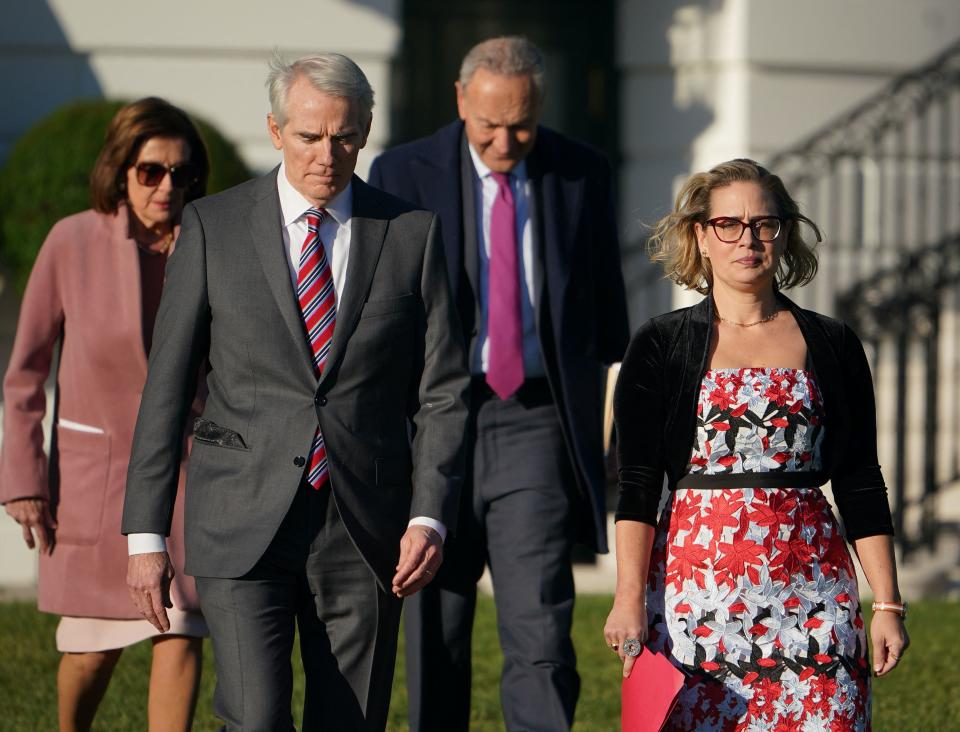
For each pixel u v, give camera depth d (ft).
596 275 57.98
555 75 122.62
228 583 42.45
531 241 56.03
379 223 44.34
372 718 43.73
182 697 51.26
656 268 113.29
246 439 42.80
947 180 113.91
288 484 42.29
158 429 42.86
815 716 40.73
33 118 101.19
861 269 111.86
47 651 73.00
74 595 52.26
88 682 53.01
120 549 52.08
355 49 103.24
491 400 55.21
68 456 52.80
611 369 57.41
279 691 41.96
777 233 42.14
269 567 42.75
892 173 113.19
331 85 42.24
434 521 43.29
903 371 101.55
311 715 43.91
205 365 45.75
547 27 122.42
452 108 122.93
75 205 90.33
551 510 54.80
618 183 119.55
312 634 43.75
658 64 116.16
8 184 91.76
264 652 42.04
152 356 43.57
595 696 67.87
